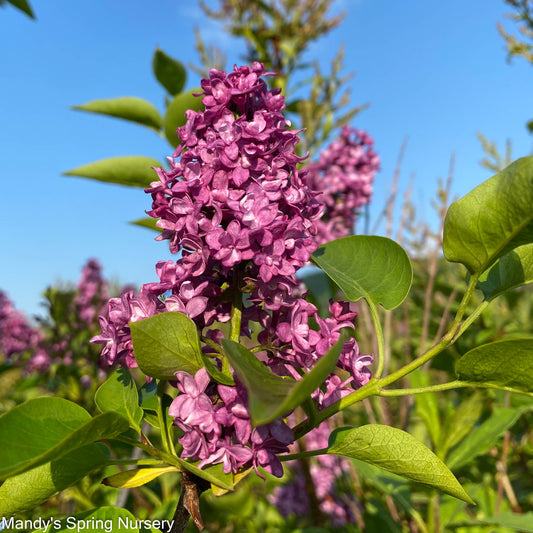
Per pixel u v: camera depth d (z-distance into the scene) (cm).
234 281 27
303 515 80
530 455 66
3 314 121
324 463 84
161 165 44
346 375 27
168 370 25
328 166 78
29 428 23
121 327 26
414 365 26
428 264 71
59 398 24
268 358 27
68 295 93
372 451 26
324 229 72
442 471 25
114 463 26
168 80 54
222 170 26
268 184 26
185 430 24
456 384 26
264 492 83
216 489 26
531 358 24
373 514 60
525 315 72
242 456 24
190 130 26
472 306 65
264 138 26
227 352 21
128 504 49
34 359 98
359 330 56
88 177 44
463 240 25
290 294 26
